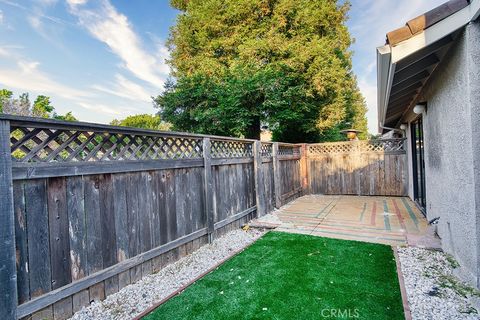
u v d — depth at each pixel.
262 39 10.82
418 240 4.02
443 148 3.47
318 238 4.39
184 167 3.87
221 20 11.53
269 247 4.03
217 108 10.55
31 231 2.09
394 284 2.76
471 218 2.55
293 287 2.77
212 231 4.39
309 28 10.95
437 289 2.61
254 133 12.41
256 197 6.00
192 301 2.58
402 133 10.06
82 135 2.57
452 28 2.39
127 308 2.52
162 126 20.92
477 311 2.23
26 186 2.07
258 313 2.34
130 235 2.99
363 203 7.53
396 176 8.56
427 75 3.95
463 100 2.60
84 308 2.47
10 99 9.49
